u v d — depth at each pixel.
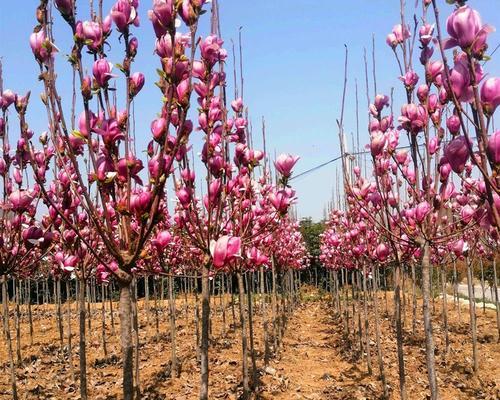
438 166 4.25
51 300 23.69
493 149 2.08
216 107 3.93
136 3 2.92
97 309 18.19
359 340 10.30
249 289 7.24
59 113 2.57
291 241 14.00
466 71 2.18
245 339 7.00
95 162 2.72
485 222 2.46
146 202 2.72
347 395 7.67
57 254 5.38
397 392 7.86
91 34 2.73
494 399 7.43
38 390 7.98
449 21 2.14
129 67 2.86
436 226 4.32
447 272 21.59
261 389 7.88
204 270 4.34
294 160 4.07
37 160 4.48
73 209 4.42
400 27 4.43
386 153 4.75
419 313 15.81
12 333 13.33
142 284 25.64
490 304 18.98
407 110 4.25
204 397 4.35
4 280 7.58
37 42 2.64
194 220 4.83
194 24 2.64
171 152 2.97
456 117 3.46
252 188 5.31
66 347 11.18
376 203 5.17
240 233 4.94
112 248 2.74
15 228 4.45
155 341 11.69
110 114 2.92
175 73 2.61
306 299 25.75
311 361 10.12
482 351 10.45
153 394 7.63
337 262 15.81
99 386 8.14
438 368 9.20
